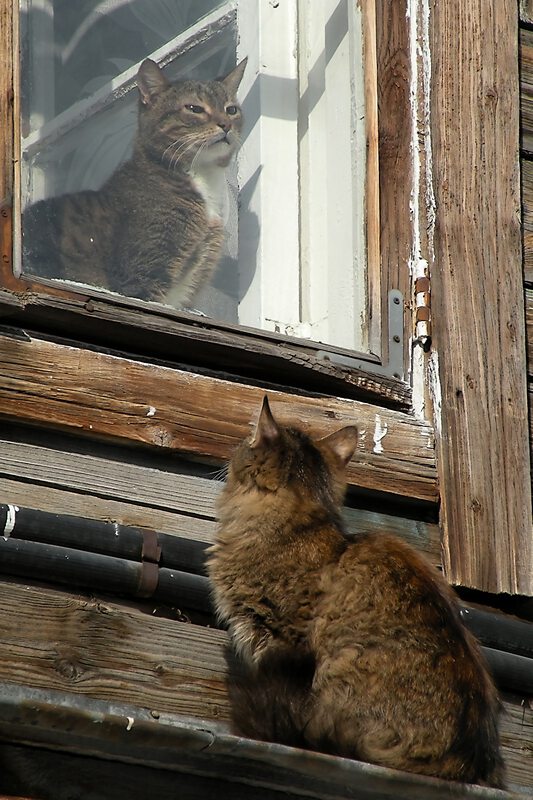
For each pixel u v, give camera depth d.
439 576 6.89
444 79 8.19
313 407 7.40
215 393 7.11
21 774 5.91
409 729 6.30
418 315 7.74
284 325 8.17
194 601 6.66
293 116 8.67
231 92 9.38
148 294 8.48
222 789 6.31
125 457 6.88
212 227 9.03
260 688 6.53
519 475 7.68
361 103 8.09
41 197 7.63
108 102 8.90
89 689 6.21
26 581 6.34
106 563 6.45
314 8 8.69
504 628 7.29
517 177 8.22
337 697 6.41
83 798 6.01
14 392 6.57
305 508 6.88
